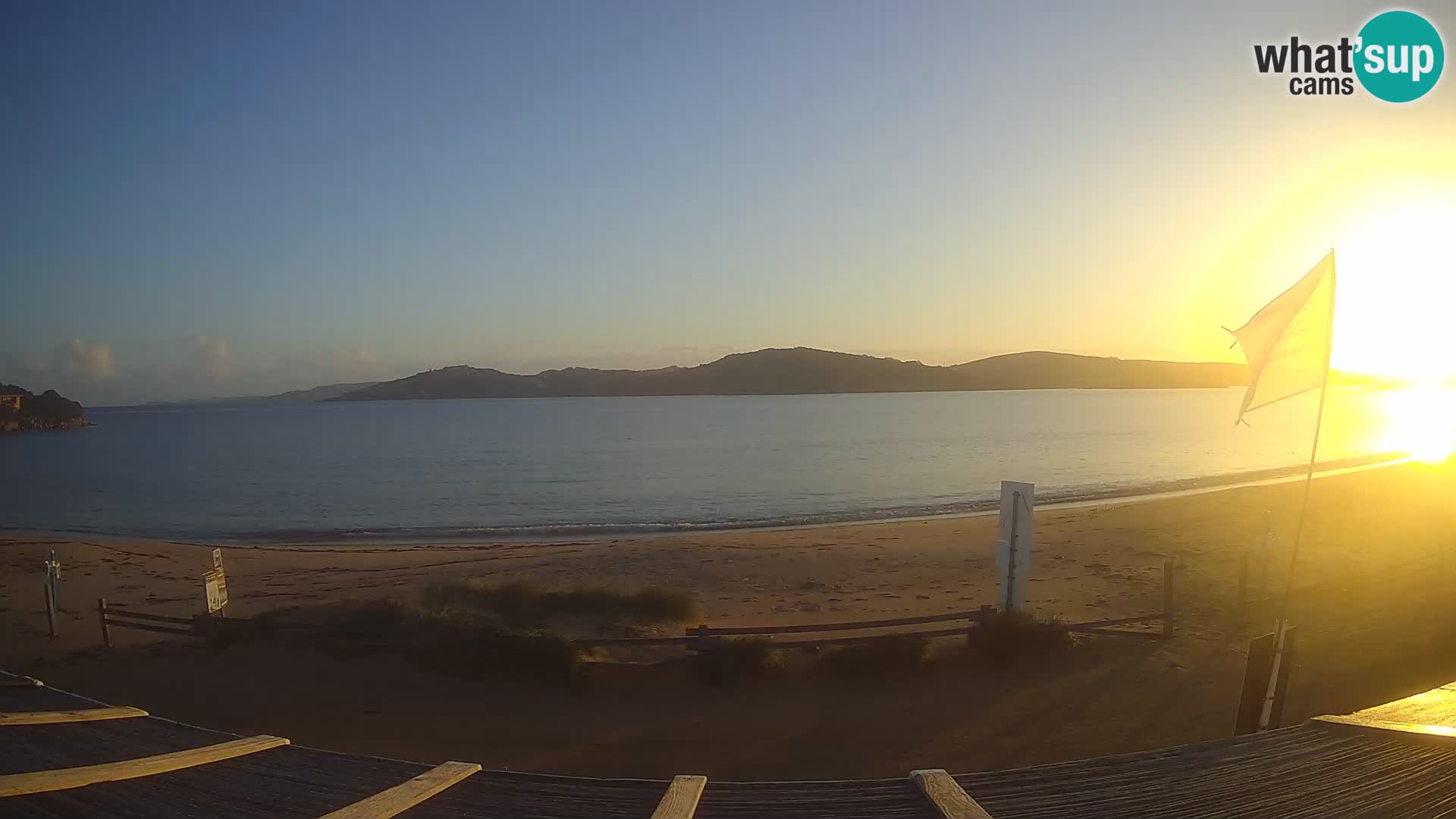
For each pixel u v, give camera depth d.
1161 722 9.17
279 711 9.95
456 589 16.11
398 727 9.39
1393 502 29.11
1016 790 3.08
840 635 13.21
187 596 20.00
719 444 88.38
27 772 3.31
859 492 47.56
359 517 42.41
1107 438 86.88
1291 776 3.16
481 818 2.95
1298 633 12.23
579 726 9.38
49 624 15.19
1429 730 3.39
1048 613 14.65
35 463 83.75
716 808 3.01
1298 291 6.62
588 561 23.56
